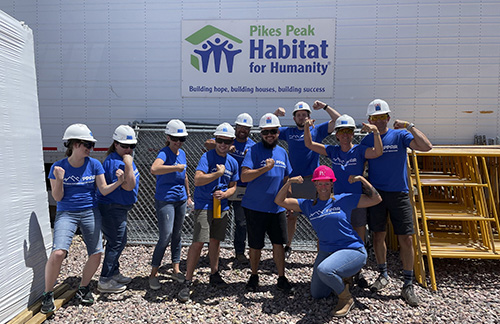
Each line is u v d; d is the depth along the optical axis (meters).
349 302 3.07
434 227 4.84
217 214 3.30
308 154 4.07
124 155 3.24
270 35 4.82
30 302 3.02
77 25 5.01
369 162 3.46
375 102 3.43
